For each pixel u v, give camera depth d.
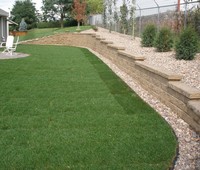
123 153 3.77
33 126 4.66
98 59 12.85
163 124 4.81
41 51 16.31
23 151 3.80
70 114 5.26
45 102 5.98
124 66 9.62
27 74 9.04
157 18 15.20
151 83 6.70
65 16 57.31
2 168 3.41
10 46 14.81
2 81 7.90
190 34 8.50
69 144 4.02
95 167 3.43
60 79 8.36
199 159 3.68
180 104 5.08
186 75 6.67
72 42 22.38
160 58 9.07
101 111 5.46
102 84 7.79
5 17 26.23
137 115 5.26
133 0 17.83
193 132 4.53
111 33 21.50
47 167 3.44
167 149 3.88
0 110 5.41
